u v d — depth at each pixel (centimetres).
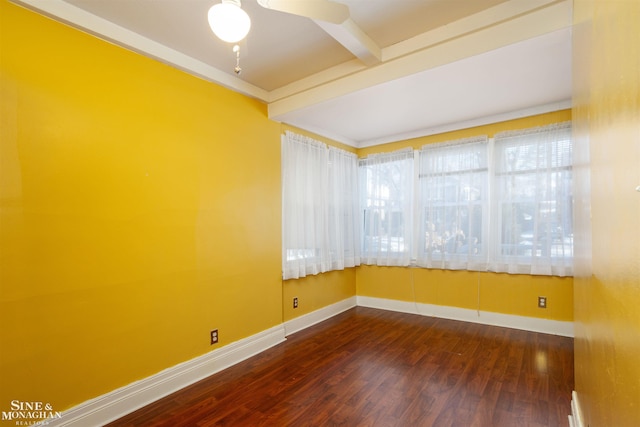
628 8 64
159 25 206
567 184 315
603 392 95
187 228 246
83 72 192
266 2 135
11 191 164
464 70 231
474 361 270
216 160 269
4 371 161
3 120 162
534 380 236
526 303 342
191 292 246
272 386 234
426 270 409
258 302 303
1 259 160
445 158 387
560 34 182
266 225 315
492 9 196
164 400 218
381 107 311
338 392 225
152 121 226
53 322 177
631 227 64
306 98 293
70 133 186
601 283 98
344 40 212
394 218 431
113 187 204
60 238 180
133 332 211
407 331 348
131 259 212
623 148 69
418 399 215
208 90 265
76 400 184
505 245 350
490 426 186
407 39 230
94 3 183
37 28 174
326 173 396
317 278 392
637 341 61
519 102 308
